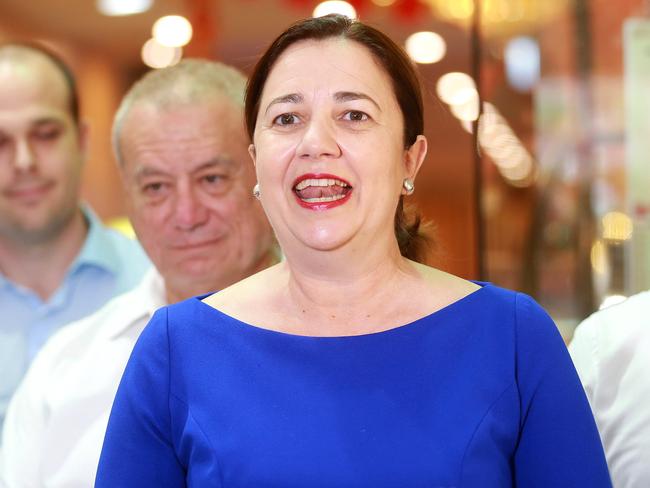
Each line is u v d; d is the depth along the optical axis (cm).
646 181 204
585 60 240
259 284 133
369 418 116
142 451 125
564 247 233
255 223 182
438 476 113
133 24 466
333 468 113
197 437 119
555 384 121
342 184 123
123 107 183
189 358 125
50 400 181
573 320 227
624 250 221
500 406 118
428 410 117
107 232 253
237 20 412
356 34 126
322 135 120
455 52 324
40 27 467
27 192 244
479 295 126
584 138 238
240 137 178
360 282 126
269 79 128
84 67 482
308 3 383
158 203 180
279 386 120
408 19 333
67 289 244
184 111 176
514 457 122
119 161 185
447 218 312
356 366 120
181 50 434
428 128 142
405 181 133
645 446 144
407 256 149
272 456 114
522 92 243
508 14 243
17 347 241
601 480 121
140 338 130
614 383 151
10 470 182
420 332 123
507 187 235
